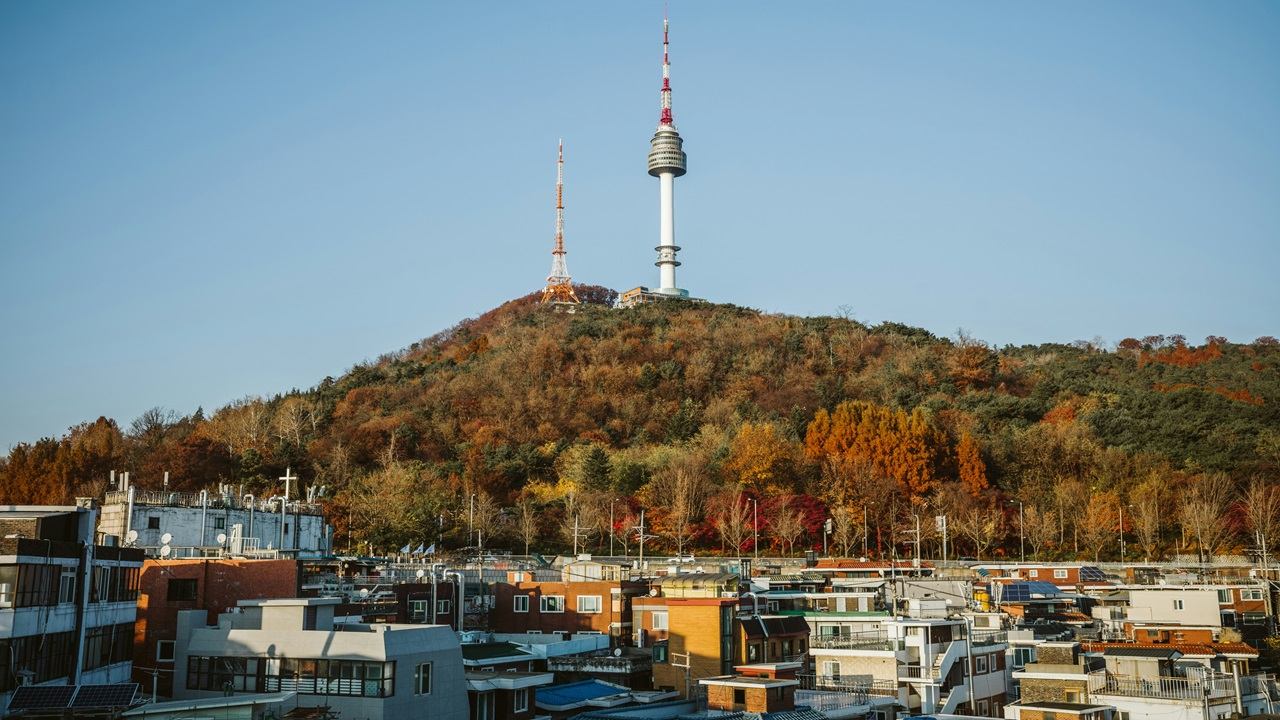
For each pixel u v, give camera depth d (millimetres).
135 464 173500
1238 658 76500
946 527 155875
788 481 174000
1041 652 75125
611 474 177750
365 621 73688
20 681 47219
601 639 80125
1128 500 165125
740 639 76062
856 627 80250
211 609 64875
